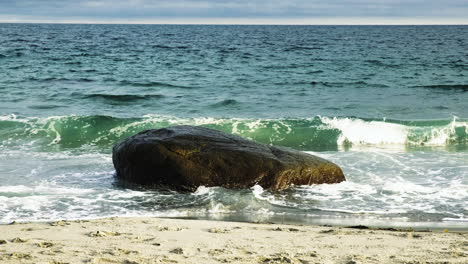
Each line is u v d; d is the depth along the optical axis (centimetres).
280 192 1066
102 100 2353
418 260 545
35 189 1064
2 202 959
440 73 3516
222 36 9725
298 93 2662
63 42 6575
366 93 2666
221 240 649
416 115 2091
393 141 1719
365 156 1440
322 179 1125
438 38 9175
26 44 5928
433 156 1457
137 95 2423
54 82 2900
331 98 2506
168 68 3716
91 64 3859
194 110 2184
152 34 10388
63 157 1402
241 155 1102
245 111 2172
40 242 617
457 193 1059
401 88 2831
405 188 1091
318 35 10650
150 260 531
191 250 586
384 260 546
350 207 969
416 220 882
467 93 2656
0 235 669
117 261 526
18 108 2120
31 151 1477
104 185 1118
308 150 1595
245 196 1023
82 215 898
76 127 1742
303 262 536
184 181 1079
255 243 634
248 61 4284
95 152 1490
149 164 1102
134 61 4147
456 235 719
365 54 5112
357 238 677
